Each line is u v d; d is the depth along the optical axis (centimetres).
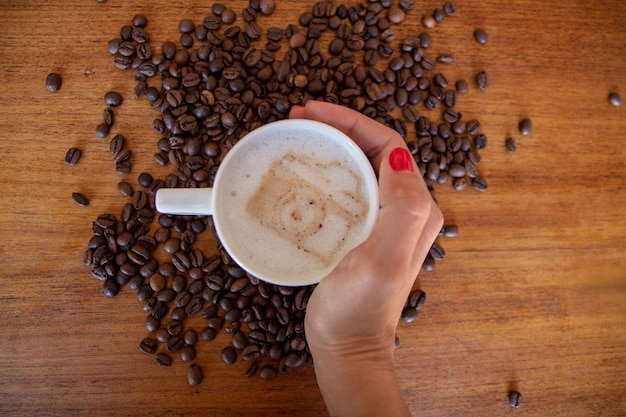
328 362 40
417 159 49
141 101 48
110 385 46
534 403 49
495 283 49
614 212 51
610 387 49
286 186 39
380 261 35
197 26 49
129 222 47
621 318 50
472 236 49
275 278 38
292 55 49
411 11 50
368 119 43
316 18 49
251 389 47
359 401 39
